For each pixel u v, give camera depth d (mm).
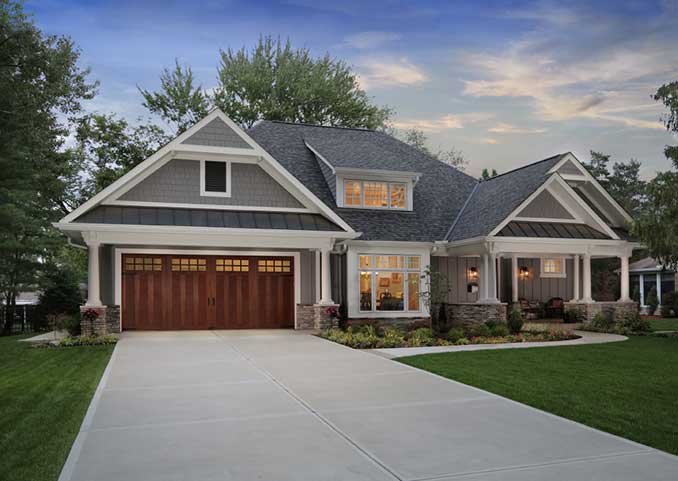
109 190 17922
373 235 21031
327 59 38719
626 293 22375
